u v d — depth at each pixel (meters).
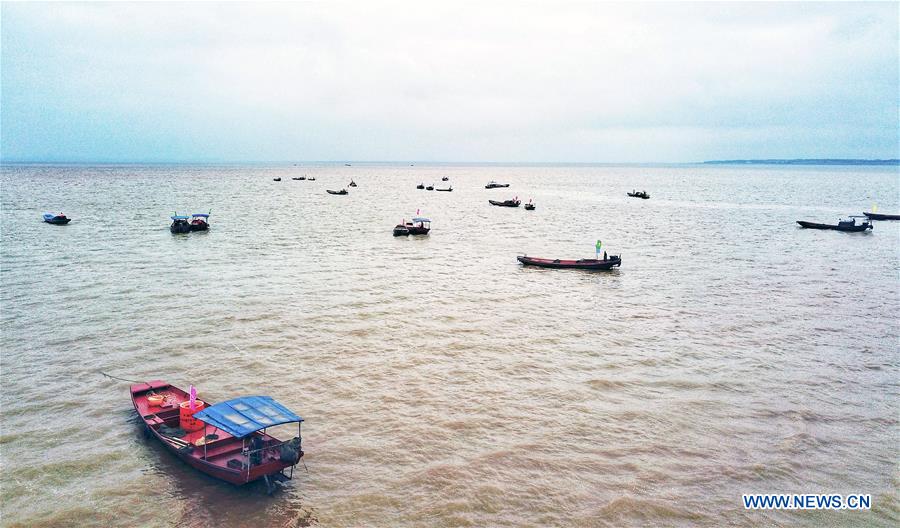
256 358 34.72
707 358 35.78
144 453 24.72
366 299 48.09
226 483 22.69
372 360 34.72
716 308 46.97
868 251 75.44
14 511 20.91
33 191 162.25
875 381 32.62
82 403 28.91
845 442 26.22
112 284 51.81
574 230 96.75
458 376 32.59
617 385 31.67
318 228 93.06
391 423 27.30
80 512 20.94
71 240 75.56
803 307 47.44
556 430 26.83
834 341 39.12
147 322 40.97
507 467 23.91
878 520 21.14
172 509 21.22
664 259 69.31
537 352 36.47
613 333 40.34
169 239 77.88
